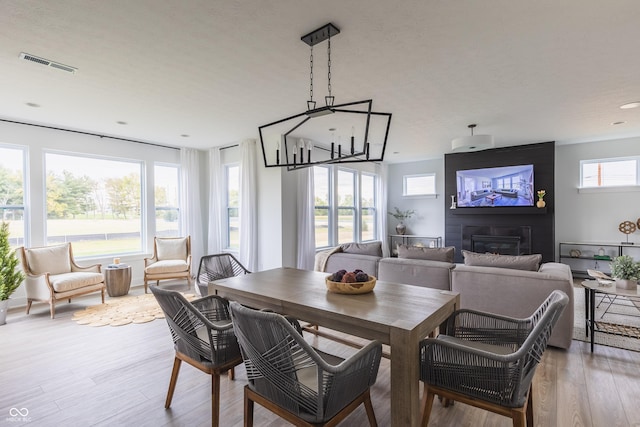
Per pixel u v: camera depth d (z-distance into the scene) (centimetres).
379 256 403
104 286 427
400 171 806
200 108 368
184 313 180
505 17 196
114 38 218
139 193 550
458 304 208
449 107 371
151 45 227
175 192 598
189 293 479
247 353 148
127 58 246
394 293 215
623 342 296
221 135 502
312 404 134
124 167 532
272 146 517
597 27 207
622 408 199
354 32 212
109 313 387
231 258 359
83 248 485
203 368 180
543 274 276
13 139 416
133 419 192
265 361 139
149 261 514
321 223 616
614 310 385
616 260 294
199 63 256
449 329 201
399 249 375
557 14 193
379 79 290
